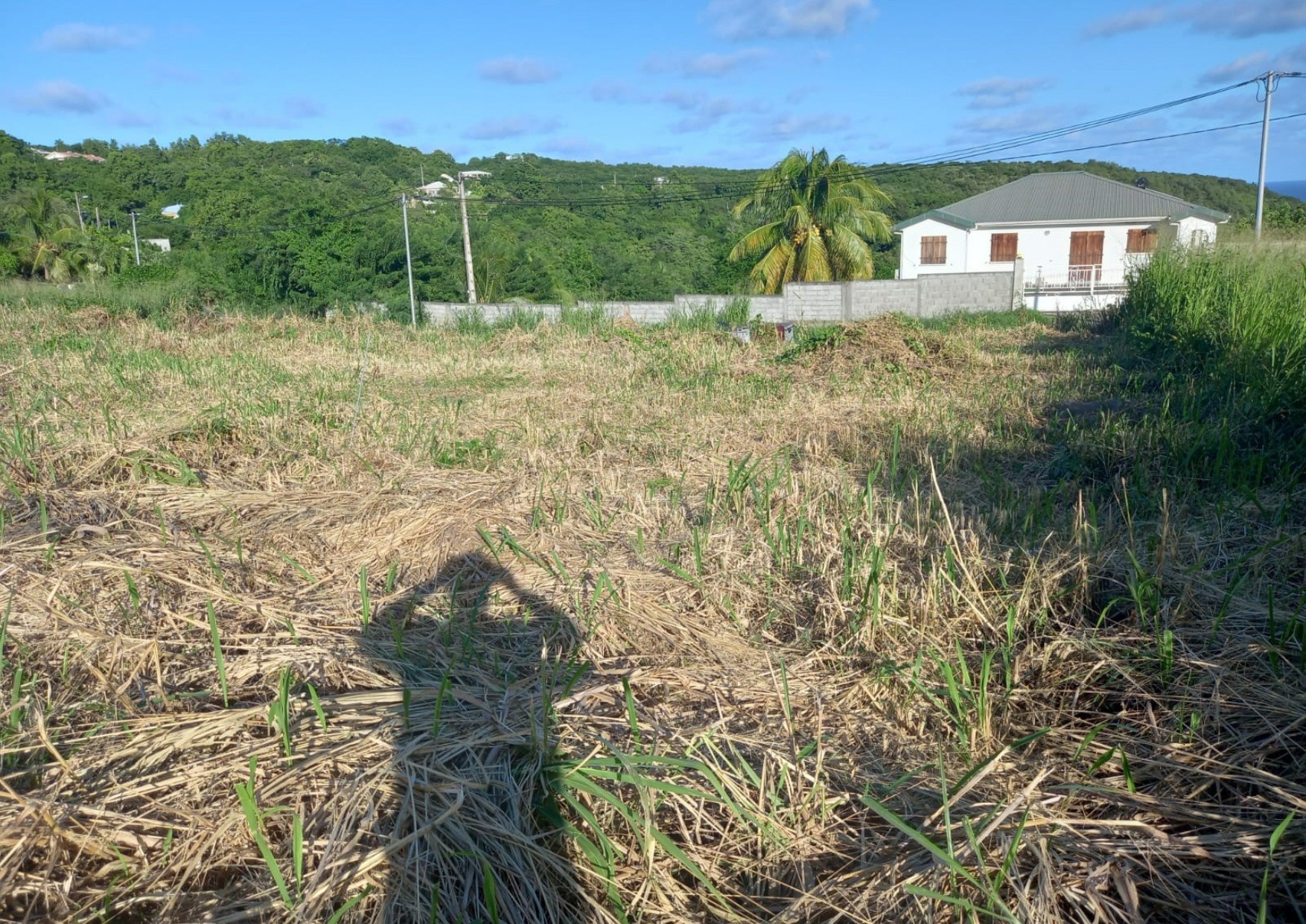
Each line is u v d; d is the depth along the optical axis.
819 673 3.25
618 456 6.52
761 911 2.22
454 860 2.22
